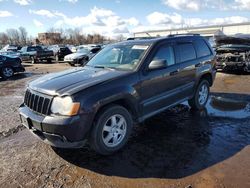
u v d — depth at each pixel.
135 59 4.23
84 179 3.15
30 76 12.91
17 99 7.52
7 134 4.66
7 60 12.59
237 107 6.00
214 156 3.60
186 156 3.63
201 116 5.38
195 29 48.91
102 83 3.53
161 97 4.45
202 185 2.94
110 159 3.61
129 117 3.86
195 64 5.29
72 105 3.20
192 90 5.38
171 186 2.95
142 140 4.21
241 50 11.02
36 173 3.31
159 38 4.69
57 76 4.00
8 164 3.55
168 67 4.57
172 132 4.53
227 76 10.73
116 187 2.97
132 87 3.84
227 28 46.12
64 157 3.71
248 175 3.11
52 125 3.22
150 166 3.39
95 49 18.44
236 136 4.30
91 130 3.44
